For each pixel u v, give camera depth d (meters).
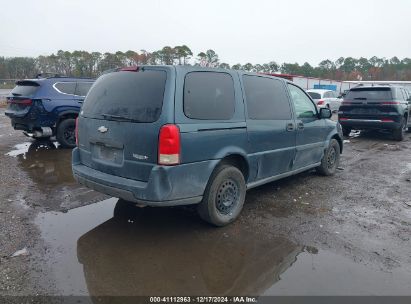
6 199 4.88
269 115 4.71
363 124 11.21
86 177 4.05
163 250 3.56
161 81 3.58
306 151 5.60
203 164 3.75
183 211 4.61
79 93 8.85
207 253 3.52
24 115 8.17
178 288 2.94
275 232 4.03
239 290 2.93
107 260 3.34
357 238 3.90
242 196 4.33
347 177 6.47
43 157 7.65
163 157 3.42
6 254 3.39
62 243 3.65
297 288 2.96
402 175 6.67
